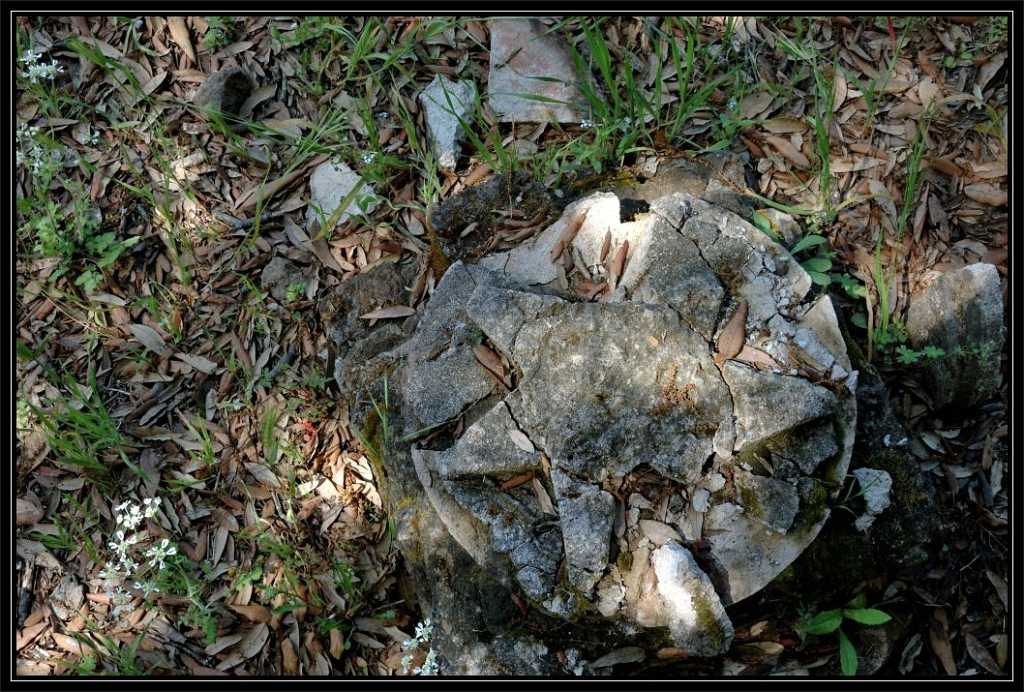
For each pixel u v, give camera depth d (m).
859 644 1.33
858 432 1.36
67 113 1.66
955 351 1.41
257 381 1.54
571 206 1.46
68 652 1.43
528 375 1.34
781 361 1.33
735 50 1.65
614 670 1.32
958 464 1.43
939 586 1.37
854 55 1.64
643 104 1.57
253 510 1.48
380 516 1.46
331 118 1.65
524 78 1.64
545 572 1.30
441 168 1.61
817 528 1.29
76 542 1.47
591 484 1.30
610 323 1.33
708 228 1.39
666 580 1.26
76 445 1.50
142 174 1.64
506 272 1.44
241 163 1.65
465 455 1.33
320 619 1.42
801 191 1.56
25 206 1.60
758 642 1.32
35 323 1.57
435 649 1.35
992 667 1.36
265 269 1.59
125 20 1.71
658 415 1.31
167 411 1.53
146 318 1.57
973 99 1.59
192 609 1.43
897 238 1.52
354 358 1.48
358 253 1.59
